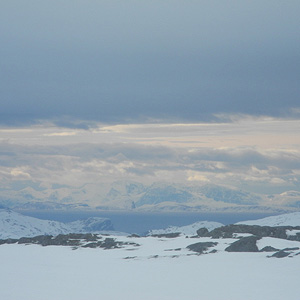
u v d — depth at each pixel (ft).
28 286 396.16
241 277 392.27
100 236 646.33
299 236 560.20
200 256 485.97
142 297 351.87
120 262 488.85
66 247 595.47
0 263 505.66
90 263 492.95
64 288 387.14
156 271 436.76
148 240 603.67
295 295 331.57
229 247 505.66
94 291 375.04
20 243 642.63
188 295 351.46
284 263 427.74
